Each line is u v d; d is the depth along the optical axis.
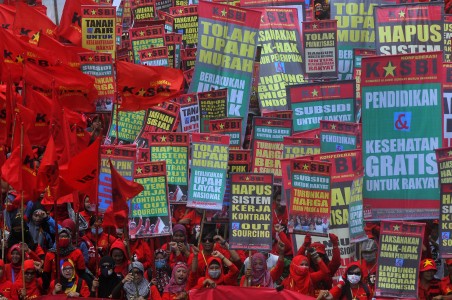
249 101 53.22
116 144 49.41
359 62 53.97
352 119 50.31
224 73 53.22
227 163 46.12
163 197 45.47
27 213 47.62
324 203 43.59
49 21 54.00
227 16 53.25
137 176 45.56
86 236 47.69
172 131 51.03
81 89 48.47
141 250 46.09
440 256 43.31
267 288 41.09
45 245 47.25
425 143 44.28
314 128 50.38
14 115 45.50
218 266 42.38
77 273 43.78
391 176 44.41
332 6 55.81
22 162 42.06
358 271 42.19
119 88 49.22
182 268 42.75
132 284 42.41
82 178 41.84
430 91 44.28
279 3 56.12
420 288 43.16
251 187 43.09
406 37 51.69
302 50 54.97
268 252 44.78
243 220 43.06
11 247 44.78
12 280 43.31
